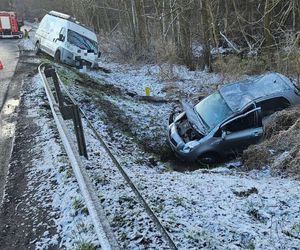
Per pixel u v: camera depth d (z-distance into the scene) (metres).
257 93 12.05
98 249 5.08
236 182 8.30
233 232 5.84
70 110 7.54
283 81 12.28
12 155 8.66
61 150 8.30
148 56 27.27
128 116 14.33
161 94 19.09
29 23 63.41
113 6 40.16
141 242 5.23
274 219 6.56
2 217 6.37
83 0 41.22
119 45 30.28
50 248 5.45
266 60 18.73
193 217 6.13
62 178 7.08
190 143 11.74
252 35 25.77
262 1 26.28
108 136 11.34
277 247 5.58
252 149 10.66
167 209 6.20
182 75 22.27
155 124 14.45
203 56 23.44
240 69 18.22
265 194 7.54
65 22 22.34
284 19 22.19
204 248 5.28
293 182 8.70
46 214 6.21
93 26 43.53
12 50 28.08
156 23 30.28
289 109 11.38
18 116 11.34
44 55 24.66
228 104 12.09
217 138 11.59
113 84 20.27
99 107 13.91
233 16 28.08
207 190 7.50
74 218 5.89
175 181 7.95
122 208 6.02
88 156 8.16
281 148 10.48
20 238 5.79
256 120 11.63
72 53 22.27
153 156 11.56
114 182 6.93
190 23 25.56
